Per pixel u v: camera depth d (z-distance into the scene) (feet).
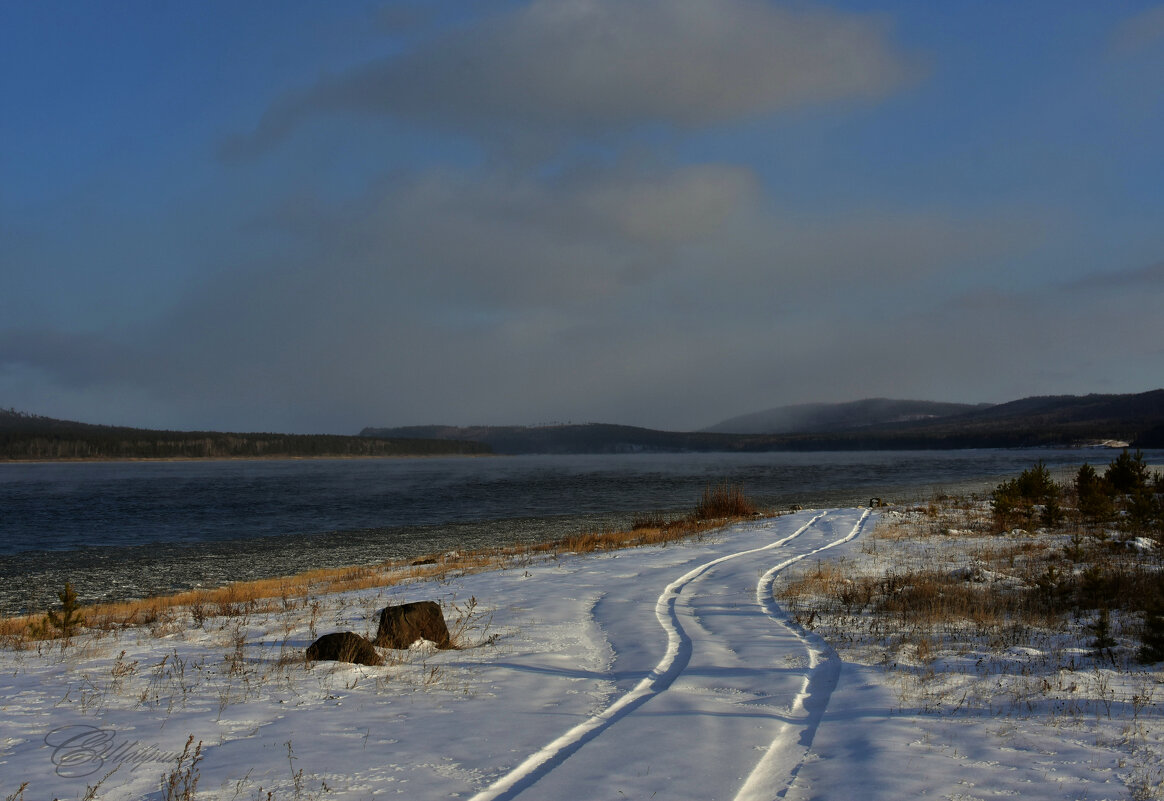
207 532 127.65
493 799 14.29
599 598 43.62
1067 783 14.60
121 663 27.09
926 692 21.97
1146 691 21.72
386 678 24.73
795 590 43.06
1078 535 66.90
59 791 14.52
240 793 14.37
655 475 335.67
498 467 521.24
